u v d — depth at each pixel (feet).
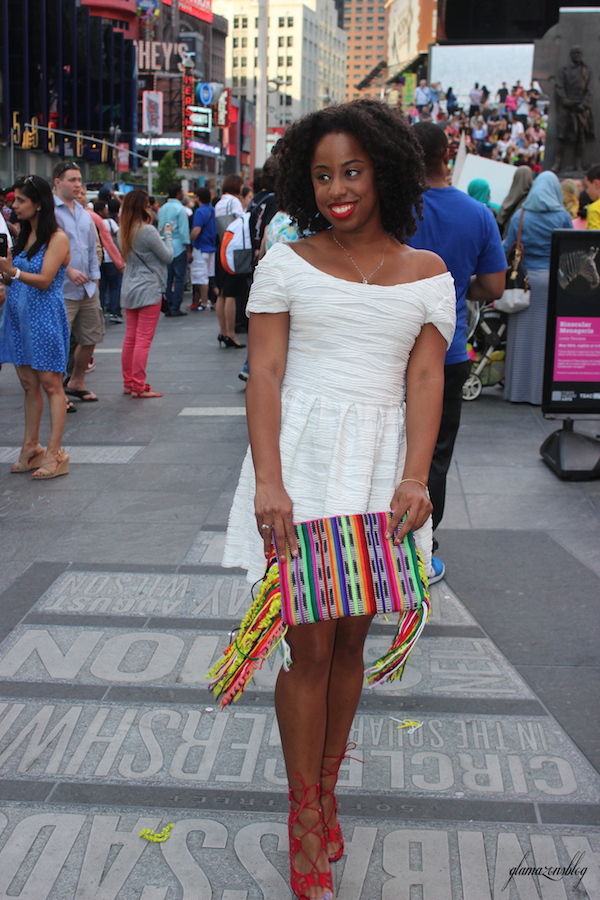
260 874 7.23
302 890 6.85
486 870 7.27
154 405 24.73
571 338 17.81
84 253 23.88
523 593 12.49
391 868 7.30
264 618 6.50
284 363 6.79
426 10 126.31
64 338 17.62
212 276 47.73
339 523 6.48
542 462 18.78
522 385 24.18
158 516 15.74
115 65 265.34
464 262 11.43
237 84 600.39
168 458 19.44
